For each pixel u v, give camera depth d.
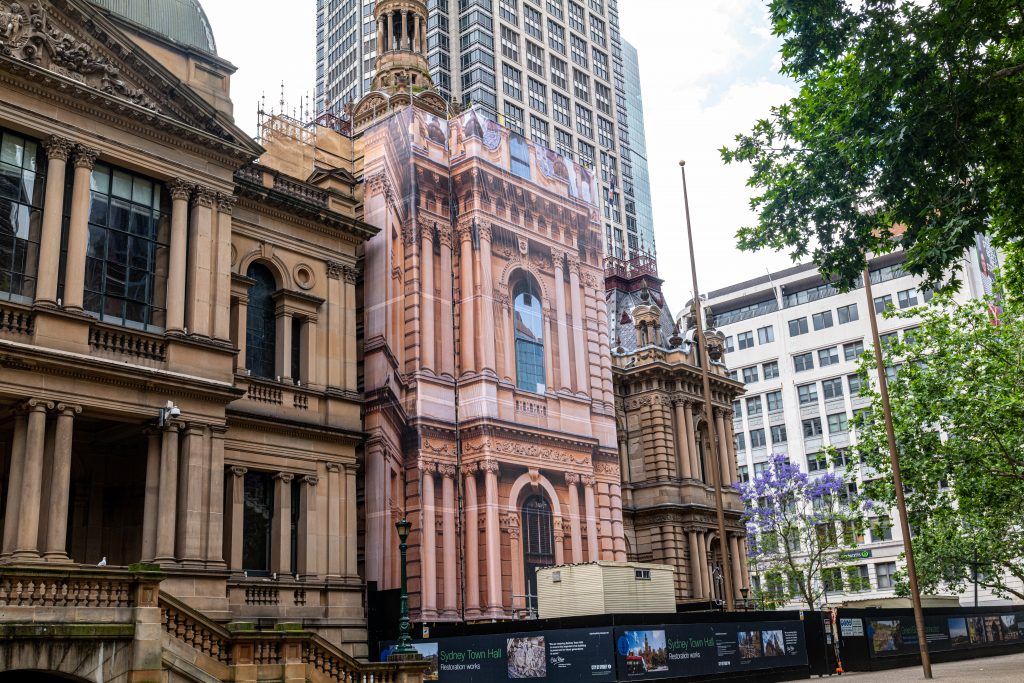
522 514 46.78
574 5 142.88
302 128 47.09
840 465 108.12
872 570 100.25
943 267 22.23
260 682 25.52
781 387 116.12
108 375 30.47
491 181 49.66
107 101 32.31
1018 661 50.69
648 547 62.91
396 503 42.75
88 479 35.19
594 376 53.59
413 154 47.28
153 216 34.28
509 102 125.25
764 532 67.06
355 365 41.47
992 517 49.59
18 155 31.05
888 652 49.53
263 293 39.44
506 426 46.72
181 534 31.52
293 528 37.81
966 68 21.97
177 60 36.41
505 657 35.72
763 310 120.69
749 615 40.97
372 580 40.94
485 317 47.41
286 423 37.50
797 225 25.08
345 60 140.12
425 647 37.38
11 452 30.53
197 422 32.62
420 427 44.28
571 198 54.78
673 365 65.69
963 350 46.84
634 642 34.75
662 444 63.88
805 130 25.19
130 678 22.78
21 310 29.48
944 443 46.34
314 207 40.62
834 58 23.77
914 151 22.06
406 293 45.84
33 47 31.00
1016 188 22.95
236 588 34.72
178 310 33.28
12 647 20.91
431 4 124.69
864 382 50.53
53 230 30.56
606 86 145.12
